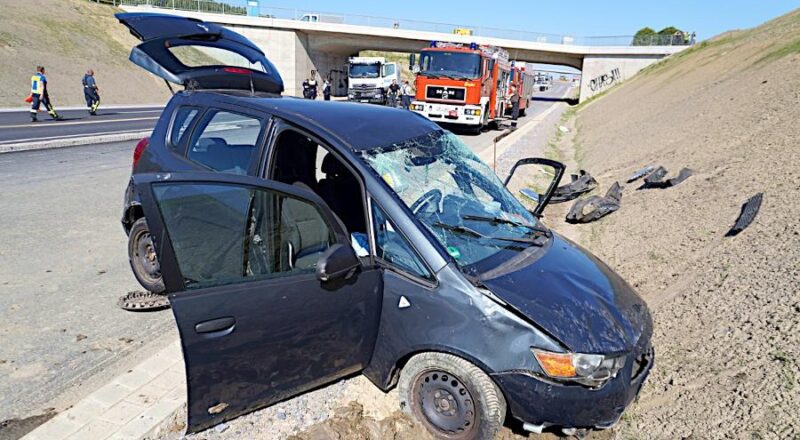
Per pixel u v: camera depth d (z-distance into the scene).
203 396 2.76
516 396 2.94
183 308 2.61
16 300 4.68
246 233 2.96
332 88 59.12
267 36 49.75
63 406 3.39
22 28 32.19
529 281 3.23
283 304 2.89
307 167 4.37
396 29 50.59
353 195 4.41
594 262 3.87
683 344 4.24
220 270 2.82
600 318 3.11
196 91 4.68
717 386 3.59
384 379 3.36
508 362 2.93
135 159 4.98
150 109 27.67
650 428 3.42
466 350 2.99
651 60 46.62
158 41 4.76
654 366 4.05
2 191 8.16
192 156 4.40
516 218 4.02
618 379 3.00
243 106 4.14
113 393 3.46
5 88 25.39
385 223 3.37
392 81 34.69
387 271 3.28
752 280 4.79
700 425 3.31
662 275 5.74
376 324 3.30
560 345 2.91
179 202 2.76
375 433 3.28
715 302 4.69
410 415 3.37
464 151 4.44
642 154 12.14
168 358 3.89
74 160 11.18
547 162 5.21
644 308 3.52
